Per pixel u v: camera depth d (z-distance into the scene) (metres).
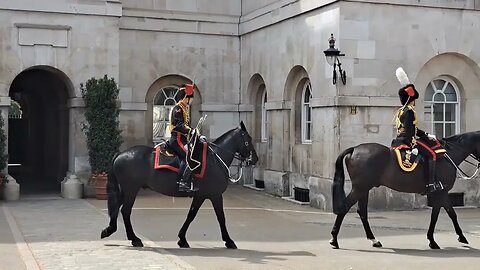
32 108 24.88
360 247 10.20
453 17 15.40
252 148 10.09
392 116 14.81
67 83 17.23
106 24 17.27
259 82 19.48
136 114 19.23
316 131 15.41
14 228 11.51
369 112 14.64
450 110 15.92
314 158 15.52
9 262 8.64
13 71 16.39
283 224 12.70
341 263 8.81
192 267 8.20
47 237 10.61
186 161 9.55
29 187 19.30
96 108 16.48
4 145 16.20
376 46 14.70
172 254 9.27
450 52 15.42
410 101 10.28
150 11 19.38
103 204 15.44
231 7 20.25
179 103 9.87
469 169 15.70
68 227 11.73
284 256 9.29
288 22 16.94
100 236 10.61
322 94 15.13
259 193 18.33
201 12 19.94
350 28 14.48
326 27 15.00
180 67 19.80
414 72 15.06
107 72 17.27
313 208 15.30
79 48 17.00
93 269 8.09
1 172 16.30
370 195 14.66
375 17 14.69
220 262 8.73
